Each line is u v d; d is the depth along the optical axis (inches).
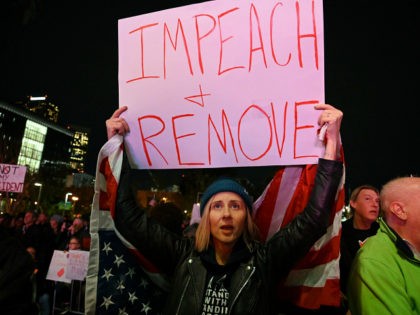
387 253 77.0
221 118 86.1
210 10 88.0
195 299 72.7
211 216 77.2
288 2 81.1
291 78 80.6
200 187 1056.2
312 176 80.0
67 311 228.5
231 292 71.6
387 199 81.6
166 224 115.0
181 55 90.3
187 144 89.1
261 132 82.9
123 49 96.6
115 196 86.7
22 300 76.7
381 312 71.7
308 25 79.6
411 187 77.9
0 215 372.8
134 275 89.9
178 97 90.1
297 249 72.6
